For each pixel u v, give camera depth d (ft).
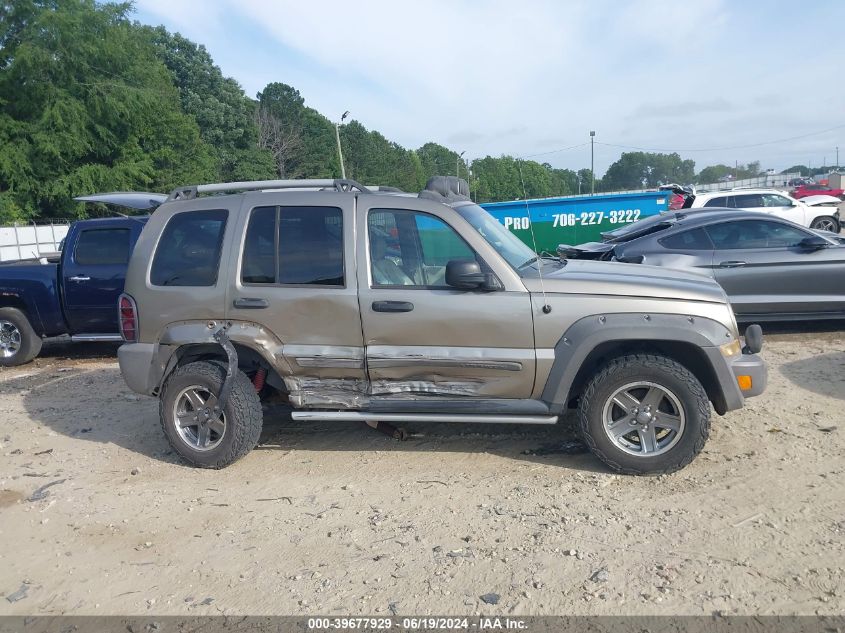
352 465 17.07
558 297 15.52
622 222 51.11
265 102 241.55
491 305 15.58
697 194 61.41
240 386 16.78
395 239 16.30
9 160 114.01
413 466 16.84
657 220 32.60
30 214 117.39
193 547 13.51
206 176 154.71
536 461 16.79
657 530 13.21
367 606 11.32
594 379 15.39
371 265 16.24
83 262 29.96
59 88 118.73
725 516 13.61
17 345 30.60
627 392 15.39
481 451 17.57
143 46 139.33
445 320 15.75
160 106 134.41
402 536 13.48
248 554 13.12
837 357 24.67
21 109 118.52
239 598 11.75
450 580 11.92
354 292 16.11
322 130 241.55
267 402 18.39
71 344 35.94
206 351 17.52
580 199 51.24
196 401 17.19
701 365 15.89
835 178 210.38
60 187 117.70
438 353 15.85
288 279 16.51
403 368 16.11
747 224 28.96
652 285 15.62
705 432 15.06
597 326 15.28
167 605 11.66
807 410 19.26
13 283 30.12
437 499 14.99
